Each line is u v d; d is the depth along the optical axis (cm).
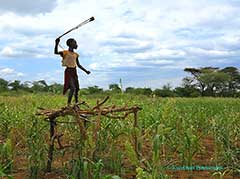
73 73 856
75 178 682
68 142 1026
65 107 772
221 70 6394
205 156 1012
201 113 1393
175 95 4494
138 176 564
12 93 2981
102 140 846
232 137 988
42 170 838
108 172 812
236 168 815
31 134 837
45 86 2338
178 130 1052
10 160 797
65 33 838
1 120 1089
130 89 2103
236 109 1966
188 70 6159
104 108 787
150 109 1307
